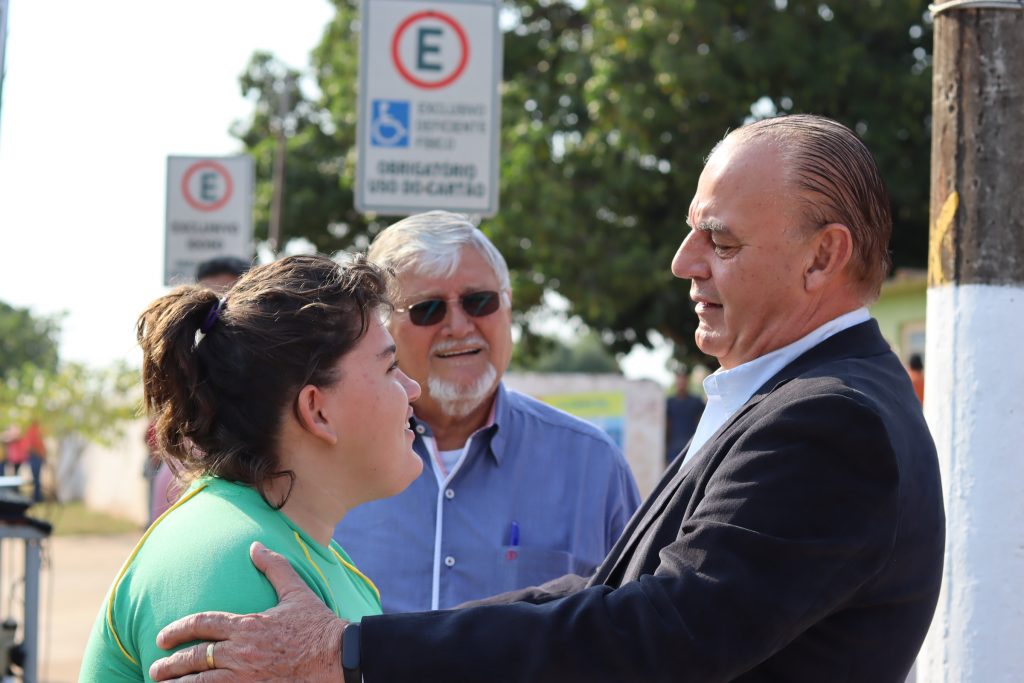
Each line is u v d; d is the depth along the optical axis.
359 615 2.28
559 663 2.04
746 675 2.15
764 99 15.88
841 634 2.12
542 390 9.41
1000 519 2.79
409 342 3.42
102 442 23.66
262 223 21.27
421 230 3.46
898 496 2.08
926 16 16.03
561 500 3.47
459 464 3.43
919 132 16.03
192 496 2.18
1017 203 2.81
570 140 17.03
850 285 2.36
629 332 18.50
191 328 2.16
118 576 2.13
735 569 2.03
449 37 5.49
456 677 2.03
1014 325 2.80
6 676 5.71
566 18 18.72
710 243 2.42
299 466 2.19
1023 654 2.77
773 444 2.10
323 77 21.55
